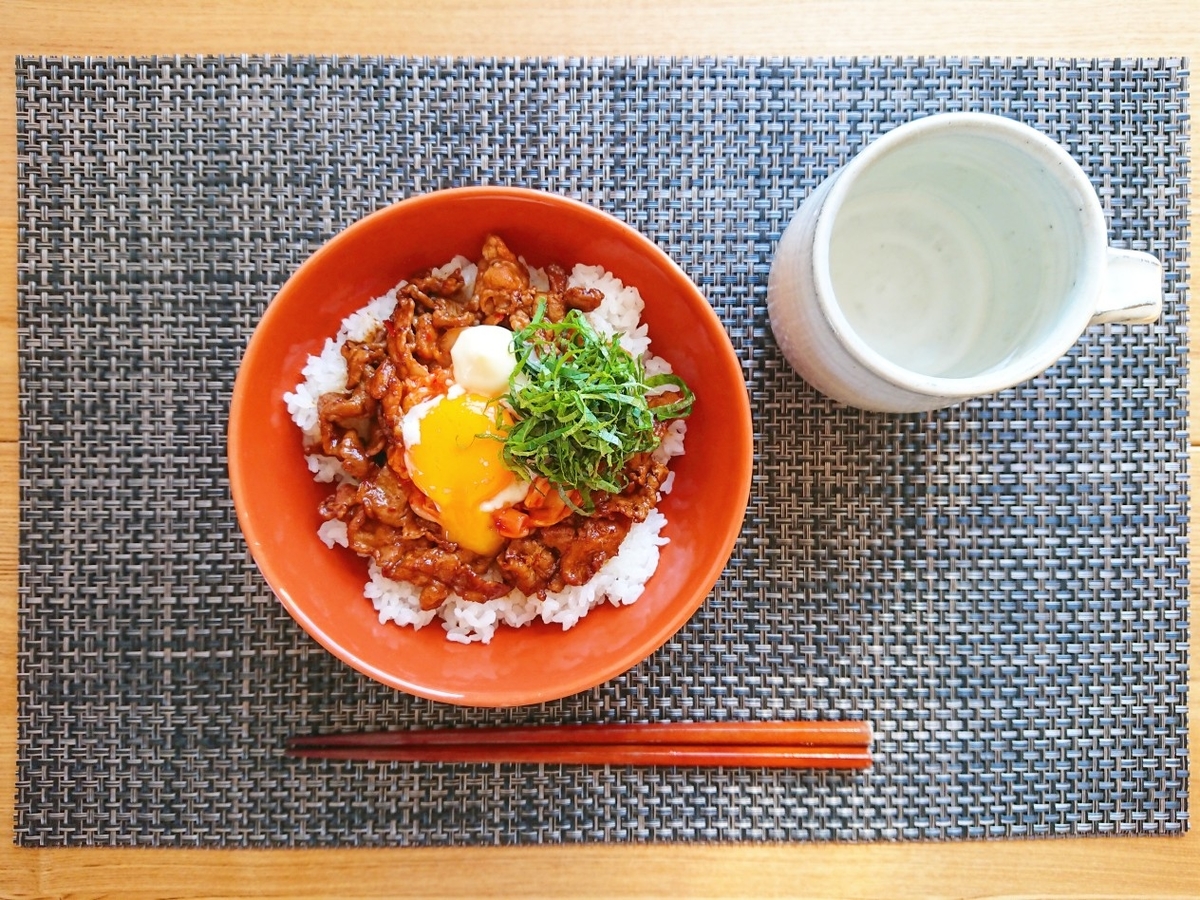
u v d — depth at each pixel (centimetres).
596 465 31
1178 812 37
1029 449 37
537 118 36
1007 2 37
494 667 34
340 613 33
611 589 34
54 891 36
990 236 34
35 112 36
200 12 36
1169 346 37
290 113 36
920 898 37
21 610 36
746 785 37
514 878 37
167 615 36
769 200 37
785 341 35
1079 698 37
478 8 36
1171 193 37
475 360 31
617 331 34
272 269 36
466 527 32
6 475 36
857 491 37
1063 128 37
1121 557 37
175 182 36
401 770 37
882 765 37
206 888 36
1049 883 37
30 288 36
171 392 36
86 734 36
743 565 37
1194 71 37
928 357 35
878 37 37
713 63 37
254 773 36
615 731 36
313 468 34
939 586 37
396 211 31
